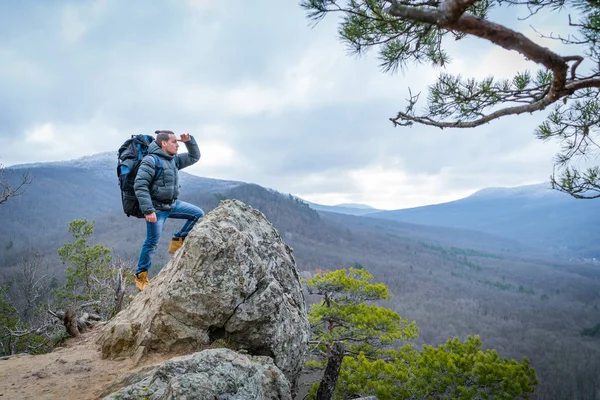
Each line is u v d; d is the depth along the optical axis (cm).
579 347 12019
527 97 343
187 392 247
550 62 198
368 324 1455
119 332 436
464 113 393
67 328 621
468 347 1059
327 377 530
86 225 2261
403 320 1548
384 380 991
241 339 442
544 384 9650
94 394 338
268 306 444
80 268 2141
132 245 14800
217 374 278
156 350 415
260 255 514
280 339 455
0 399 333
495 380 909
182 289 417
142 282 509
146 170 457
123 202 478
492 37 183
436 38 349
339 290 1570
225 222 498
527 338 13325
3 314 2006
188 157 534
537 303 18862
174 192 490
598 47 298
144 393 267
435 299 18062
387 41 367
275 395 355
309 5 347
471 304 17812
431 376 959
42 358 454
